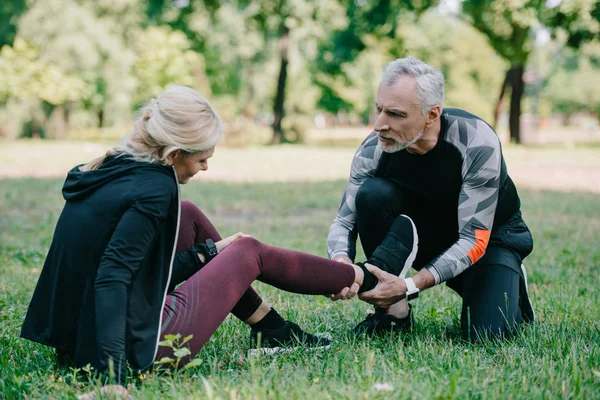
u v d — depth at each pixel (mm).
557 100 67625
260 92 40031
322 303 3842
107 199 2246
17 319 3334
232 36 28938
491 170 2861
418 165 2945
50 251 2379
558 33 22453
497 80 53344
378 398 2025
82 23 24109
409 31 27734
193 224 2801
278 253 2539
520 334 2918
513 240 3141
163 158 2293
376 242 3098
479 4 21516
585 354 2611
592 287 4383
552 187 12078
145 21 26438
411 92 2658
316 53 30031
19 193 10250
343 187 12023
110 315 2139
